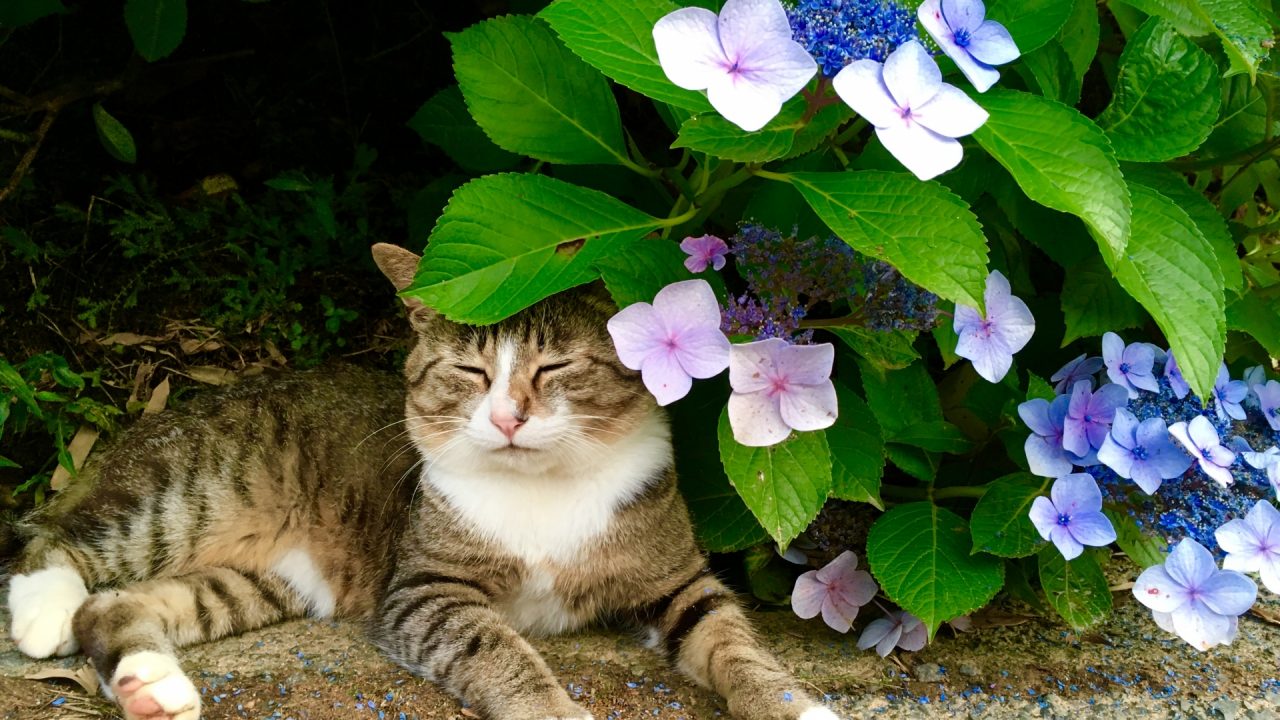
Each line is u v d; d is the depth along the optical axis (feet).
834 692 3.29
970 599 3.27
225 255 4.17
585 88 3.29
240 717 3.18
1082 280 3.40
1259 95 3.43
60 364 3.73
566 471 3.40
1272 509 3.21
